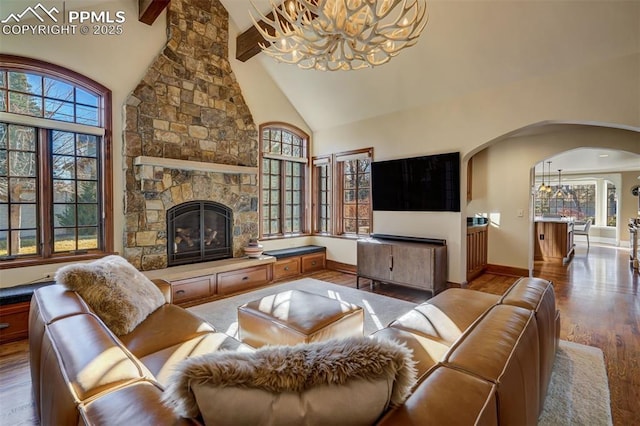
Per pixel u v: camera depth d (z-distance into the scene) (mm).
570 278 5230
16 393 2115
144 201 3932
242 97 4953
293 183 5996
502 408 912
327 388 742
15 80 3232
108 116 3744
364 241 4805
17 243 3291
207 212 4562
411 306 3861
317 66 2641
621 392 2080
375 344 844
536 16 3184
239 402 718
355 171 5680
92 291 1918
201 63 4469
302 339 2002
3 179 3207
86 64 3594
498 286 4758
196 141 4398
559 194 10312
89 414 817
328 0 1954
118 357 1083
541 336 1602
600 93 3266
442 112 4465
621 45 3074
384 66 4395
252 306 2494
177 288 3875
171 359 1635
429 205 4605
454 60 3926
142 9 3852
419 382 913
